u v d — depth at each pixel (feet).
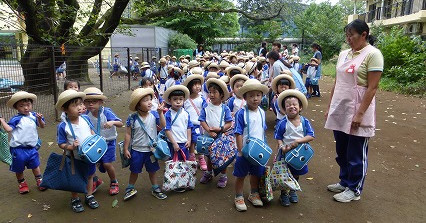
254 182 11.69
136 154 11.76
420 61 42.50
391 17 71.92
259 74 23.07
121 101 33.04
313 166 15.72
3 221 10.48
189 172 12.48
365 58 11.10
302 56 95.14
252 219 10.82
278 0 60.49
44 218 10.71
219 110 12.93
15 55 26.13
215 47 114.52
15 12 28.48
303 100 11.32
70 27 33.04
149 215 11.00
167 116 12.71
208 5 49.42
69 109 10.61
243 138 11.21
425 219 10.91
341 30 95.71
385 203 12.00
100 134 12.05
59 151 17.03
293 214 11.18
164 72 35.55
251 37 111.45
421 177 14.44
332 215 11.12
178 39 81.61
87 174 10.89
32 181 13.53
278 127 11.73
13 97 12.09
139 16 43.65
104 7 46.70
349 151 11.96
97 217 10.84
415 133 21.91
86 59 36.17
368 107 11.32
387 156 17.22
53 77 23.06
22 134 12.12
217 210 11.38
